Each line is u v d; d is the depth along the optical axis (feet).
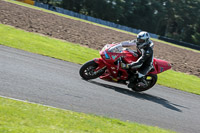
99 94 60.95
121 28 452.76
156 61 75.25
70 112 45.34
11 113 38.11
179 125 55.31
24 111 40.22
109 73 69.00
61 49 110.32
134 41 70.95
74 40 150.30
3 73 57.16
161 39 435.12
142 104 62.69
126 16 558.56
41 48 100.32
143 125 47.57
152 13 579.89
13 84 52.29
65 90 57.21
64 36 155.53
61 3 523.29
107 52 67.77
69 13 396.37
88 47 138.92
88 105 52.42
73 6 528.63
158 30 652.89
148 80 74.38
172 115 60.54
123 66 67.82
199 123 60.18
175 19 654.12
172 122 56.03
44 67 72.84
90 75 69.72
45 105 46.09
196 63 181.16
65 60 91.04
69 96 54.34
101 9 527.81
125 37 237.04
